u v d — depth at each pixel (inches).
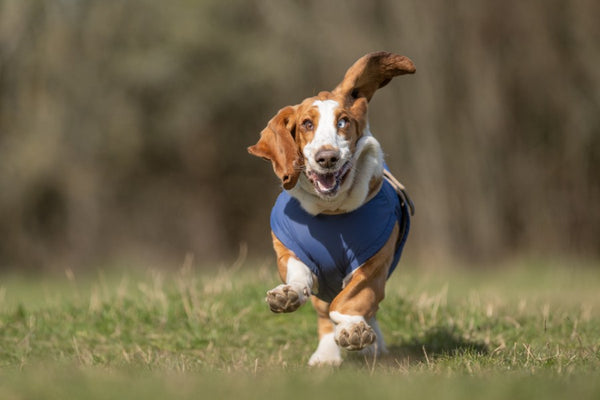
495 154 888.9
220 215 1137.4
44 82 1085.8
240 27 1075.9
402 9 874.1
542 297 416.8
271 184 1131.3
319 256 218.1
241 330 294.8
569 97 901.8
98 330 294.4
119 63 1067.3
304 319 305.3
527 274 755.4
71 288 522.6
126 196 1100.5
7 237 1047.0
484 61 876.6
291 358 263.3
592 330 285.0
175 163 1120.8
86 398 148.7
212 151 1119.6
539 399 140.7
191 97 1065.5
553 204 912.9
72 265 1054.4
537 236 906.7
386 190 228.4
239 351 273.6
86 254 1063.6
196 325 294.4
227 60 1062.4
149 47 1082.7
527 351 223.8
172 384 158.9
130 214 1099.3
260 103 1072.8
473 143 880.9
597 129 905.5
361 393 146.2
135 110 1076.5
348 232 215.9
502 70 891.4
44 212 1066.1
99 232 1077.1
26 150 1047.6
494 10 878.4
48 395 152.0
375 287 217.0
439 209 875.4
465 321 300.0
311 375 182.9
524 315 309.9
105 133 1069.1
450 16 872.9
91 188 1069.1
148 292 329.1
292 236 220.7
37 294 507.8
